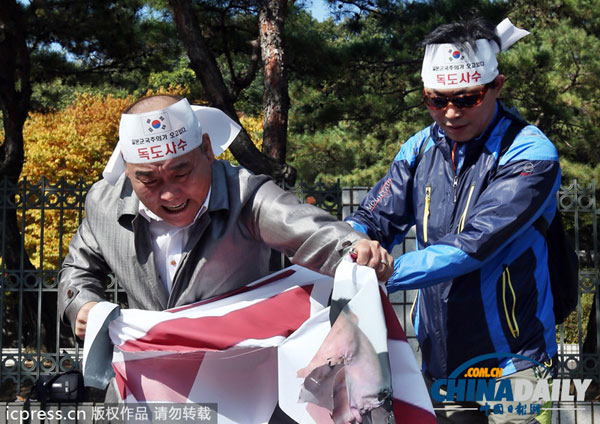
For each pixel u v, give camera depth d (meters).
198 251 2.14
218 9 10.41
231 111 8.11
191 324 2.10
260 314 2.15
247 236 2.16
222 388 2.25
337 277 1.94
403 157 2.96
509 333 2.66
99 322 2.10
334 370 1.97
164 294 2.20
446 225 2.75
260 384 2.26
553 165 2.61
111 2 10.70
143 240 2.17
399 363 2.06
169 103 2.00
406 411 2.05
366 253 1.97
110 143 18.42
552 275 2.86
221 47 10.78
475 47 2.58
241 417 2.24
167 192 1.99
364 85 12.55
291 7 11.06
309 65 10.86
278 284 2.23
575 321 10.81
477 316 2.68
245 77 9.72
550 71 11.99
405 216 2.97
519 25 13.00
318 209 2.09
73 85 12.40
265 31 8.34
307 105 12.95
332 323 1.95
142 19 11.42
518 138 2.65
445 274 2.52
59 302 2.26
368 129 12.99
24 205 5.82
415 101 12.28
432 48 2.67
